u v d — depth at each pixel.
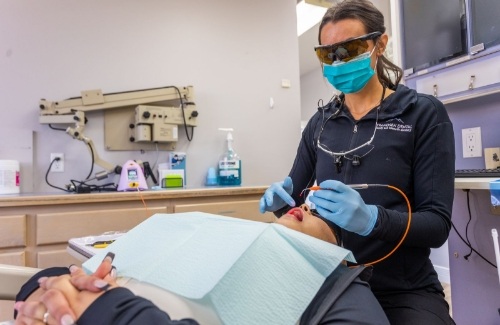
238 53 2.99
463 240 1.79
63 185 2.34
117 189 2.27
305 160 1.35
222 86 2.92
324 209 0.91
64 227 1.75
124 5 2.56
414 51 1.91
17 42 2.25
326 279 0.73
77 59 2.41
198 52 2.83
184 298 0.60
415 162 1.06
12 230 1.65
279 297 0.63
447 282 2.85
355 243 1.04
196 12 2.83
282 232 0.76
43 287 0.59
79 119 2.24
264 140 3.08
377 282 1.01
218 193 2.15
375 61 1.17
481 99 1.73
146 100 2.50
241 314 0.58
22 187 2.21
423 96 1.10
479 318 1.74
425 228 0.92
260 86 3.08
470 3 1.63
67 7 2.39
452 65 1.73
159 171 2.53
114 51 2.53
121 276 0.68
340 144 1.18
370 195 1.07
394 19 2.00
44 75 2.31
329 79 1.21
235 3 2.99
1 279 0.79
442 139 1.03
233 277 0.60
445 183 1.00
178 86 2.74
